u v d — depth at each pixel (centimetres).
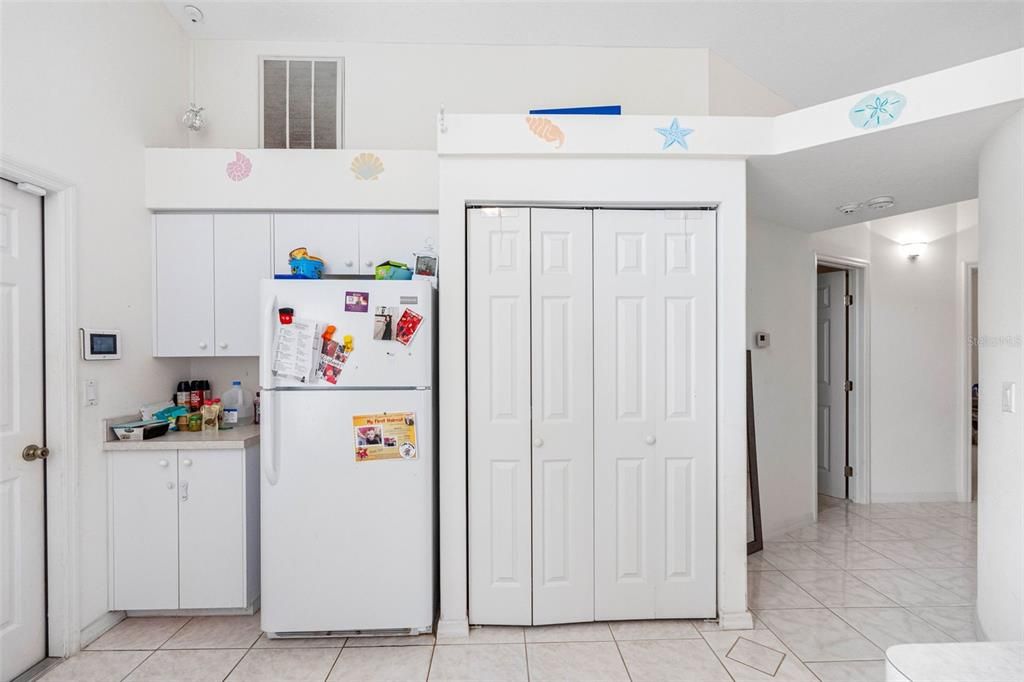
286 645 216
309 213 271
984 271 210
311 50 304
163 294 266
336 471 214
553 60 310
